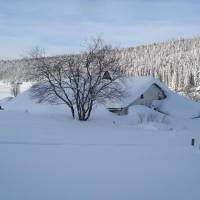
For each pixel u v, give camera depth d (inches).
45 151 732.7
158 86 2378.2
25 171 542.0
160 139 1111.0
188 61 6082.7
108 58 1768.0
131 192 466.0
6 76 6176.2
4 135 941.8
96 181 510.0
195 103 2454.5
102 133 1178.6
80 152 748.0
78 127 1349.7
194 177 572.1
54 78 1737.2
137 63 6555.1
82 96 1696.6
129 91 2245.3
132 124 1726.1
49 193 438.0
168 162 691.4
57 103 1875.0
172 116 2240.4
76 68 1722.4
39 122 1392.7
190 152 835.4
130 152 788.6
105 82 1771.7
